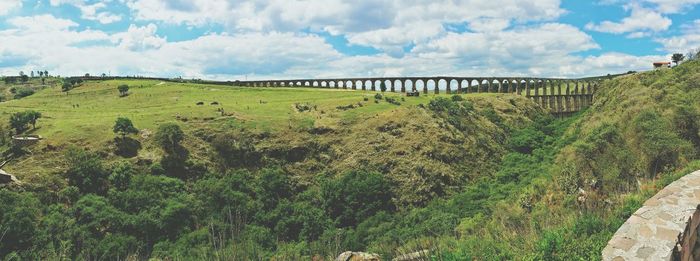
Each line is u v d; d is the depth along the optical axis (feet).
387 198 193.16
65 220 152.76
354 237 148.97
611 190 69.92
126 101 345.31
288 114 265.75
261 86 486.38
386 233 143.33
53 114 266.36
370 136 241.35
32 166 188.85
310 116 264.52
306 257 90.99
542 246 39.91
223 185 187.42
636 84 245.04
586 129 222.28
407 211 188.65
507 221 68.54
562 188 87.61
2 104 344.49
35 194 171.32
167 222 157.17
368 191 188.55
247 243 62.18
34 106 326.24
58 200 171.63
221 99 335.67
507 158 246.27
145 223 154.81
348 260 61.05
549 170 150.92
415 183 207.31
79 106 325.62
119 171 189.57
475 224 100.22
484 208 148.56
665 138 96.17
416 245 59.72
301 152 230.48
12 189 170.91
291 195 201.05
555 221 54.29
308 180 215.51
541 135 277.85
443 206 180.96
